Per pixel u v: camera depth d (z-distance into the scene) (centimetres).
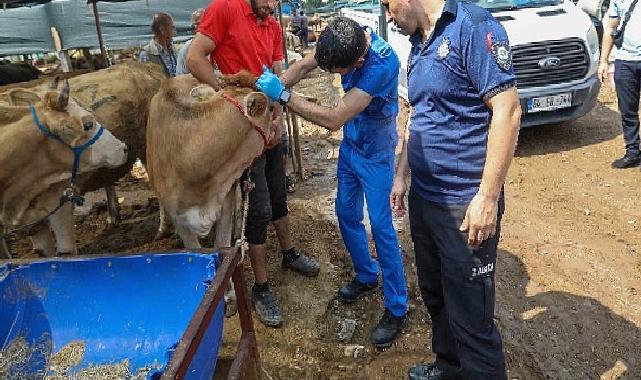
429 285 295
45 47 1127
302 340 357
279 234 419
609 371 318
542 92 621
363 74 299
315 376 328
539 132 709
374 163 333
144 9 1127
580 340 342
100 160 346
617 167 586
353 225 373
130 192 621
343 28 287
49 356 264
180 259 253
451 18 230
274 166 395
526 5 713
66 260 261
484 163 246
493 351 265
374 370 330
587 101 639
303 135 772
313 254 455
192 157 315
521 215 502
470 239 235
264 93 303
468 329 262
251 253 371
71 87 413
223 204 361
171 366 177
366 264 384
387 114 327
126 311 267
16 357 263
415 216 279
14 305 267
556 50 619
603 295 383
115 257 258
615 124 721
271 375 328
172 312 262
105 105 410
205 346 225
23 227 338
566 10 685
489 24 224
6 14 1087
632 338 342
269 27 395
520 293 389
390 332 348
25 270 262
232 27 362
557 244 450
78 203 348
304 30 1725
